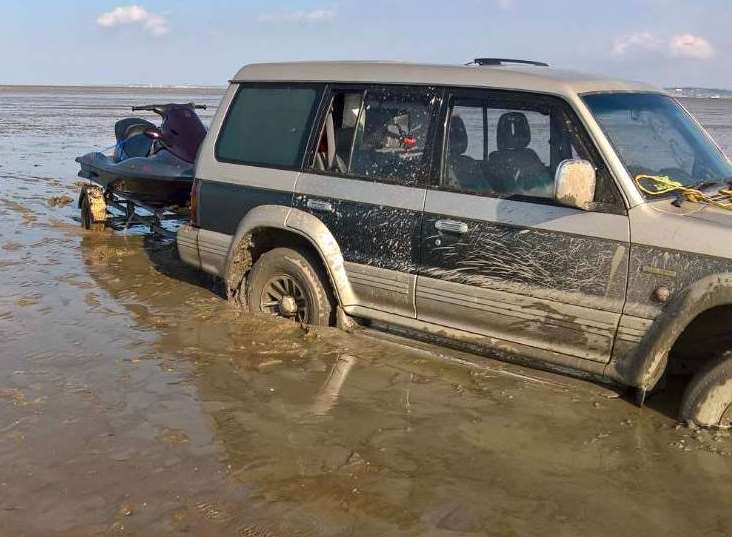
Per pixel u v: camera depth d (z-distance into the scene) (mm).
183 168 9219
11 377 5172
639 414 4566
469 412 4676
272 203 5945
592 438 4328
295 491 3779
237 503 3666
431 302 5195
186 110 9727
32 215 11195
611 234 4391
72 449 4188
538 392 4895
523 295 4746
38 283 7566
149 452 4160
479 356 5344
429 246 5117
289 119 6008
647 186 4453
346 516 3570
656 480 3904
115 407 4730
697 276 4125
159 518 3537
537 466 4055
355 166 5570
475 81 5051
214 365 5422
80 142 22641
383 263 5387
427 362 5398
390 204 5301
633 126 4789
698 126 5488
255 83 6293
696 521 3555
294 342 5758
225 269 6406
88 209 10180
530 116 4785
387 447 4250
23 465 4012
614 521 3555
